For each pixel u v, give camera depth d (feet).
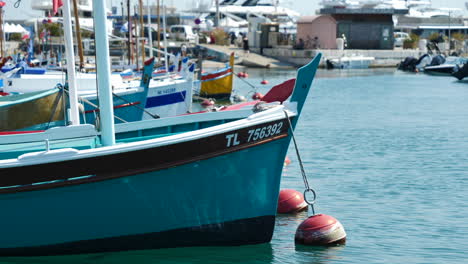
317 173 72.59
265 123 43.93
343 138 97.66
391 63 302.25
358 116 125.70
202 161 42.80
